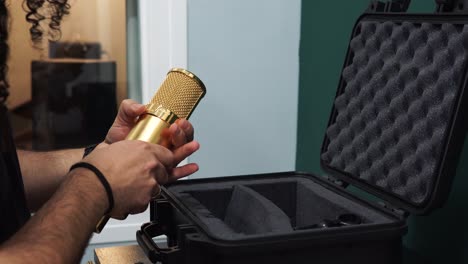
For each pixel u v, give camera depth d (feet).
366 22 3.48
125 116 2.87
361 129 3.48
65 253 2.07
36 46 3.34
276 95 5.63
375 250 2.63
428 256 3.76
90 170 2.26
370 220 2.83
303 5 5.49
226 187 3.46
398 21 3.21
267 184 3.56
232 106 5.56
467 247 3.39
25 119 5.79
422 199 2.89
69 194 2.20
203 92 2.80
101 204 2.23
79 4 5.86
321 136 5.16
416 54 3.07
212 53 5.45
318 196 3.34
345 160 3.56
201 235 2.55
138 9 5.69
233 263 2.45
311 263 2.55
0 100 2.54
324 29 5.07
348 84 3.62
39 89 5.82
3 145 2.53
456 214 3.49
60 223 2.11
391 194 3.11
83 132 6.06
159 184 2.48
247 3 5.41
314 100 5.30
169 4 5.33
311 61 5.35
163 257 2.65
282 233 2.49
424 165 2.92
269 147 5.71
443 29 2.87
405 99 3.12
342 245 2.57
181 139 2.58
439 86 2.86
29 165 3.33
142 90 5.57
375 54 3.41
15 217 2.48
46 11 3.29
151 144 2.44
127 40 6.00
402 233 2.65
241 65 5.51
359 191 4.43
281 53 5.57
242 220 3.26
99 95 6.04
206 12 5.36
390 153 3.19
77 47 5.94
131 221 5.60
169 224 3.10
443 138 2.73
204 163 5.58
